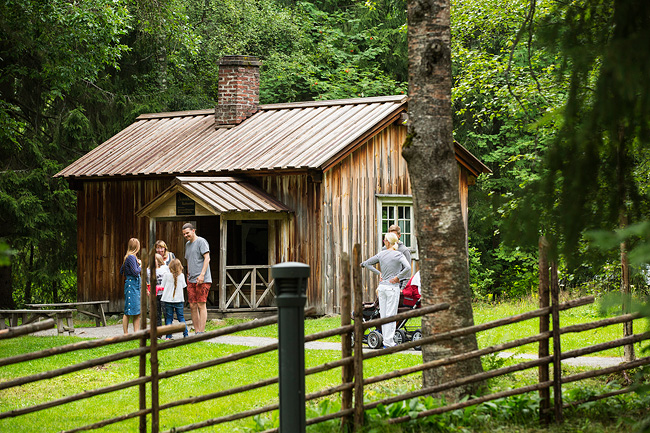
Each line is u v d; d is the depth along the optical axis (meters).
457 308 7.20
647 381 6.60
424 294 7.34
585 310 16.34
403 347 6.48
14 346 13.54
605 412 6.84
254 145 18.67
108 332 15.88
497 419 6.66
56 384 9.88
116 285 20.23
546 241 5.95
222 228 16.67
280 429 5.39
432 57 7.34
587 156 5.81
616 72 5.30
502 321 6.59
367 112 18.58
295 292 5.41
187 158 19.09
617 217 5.82
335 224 17.47
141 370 6.36
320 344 12.87
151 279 6.32
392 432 6.27
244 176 18.25
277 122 19.69
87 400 8.89
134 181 19.95
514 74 17.56
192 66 30.39
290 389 5.38
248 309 17.00
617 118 5.54
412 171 7.42
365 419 6.44
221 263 16.77
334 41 32.72
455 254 7.27
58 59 19.83
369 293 18.03
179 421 7.61
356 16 32.91
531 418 6.73
